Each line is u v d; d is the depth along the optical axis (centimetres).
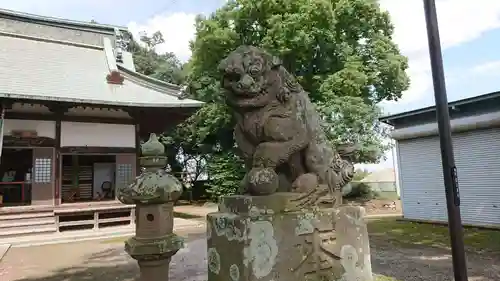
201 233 1259
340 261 289
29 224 1224
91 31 1797
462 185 1234
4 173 1585
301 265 267
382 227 1284
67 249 1045
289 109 296
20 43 1573
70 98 1205
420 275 661
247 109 295
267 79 290
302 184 294
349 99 1372
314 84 1568
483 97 1121
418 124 1375
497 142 1142
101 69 1599
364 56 1631
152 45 3042
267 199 271
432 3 400
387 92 1716
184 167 2836
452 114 1257
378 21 1608
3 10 1600
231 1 1702
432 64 397
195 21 1711
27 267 834
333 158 324
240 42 1650
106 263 861
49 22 1698
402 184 1461
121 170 1403
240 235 254
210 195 2525
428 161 1355
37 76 1372
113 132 1399
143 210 291
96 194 1670
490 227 1130
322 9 1384
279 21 1447
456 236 371
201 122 2108
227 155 2016
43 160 1280
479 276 642
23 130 1257
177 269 764
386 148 1548
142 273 287
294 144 292
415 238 1046
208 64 1752
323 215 286
